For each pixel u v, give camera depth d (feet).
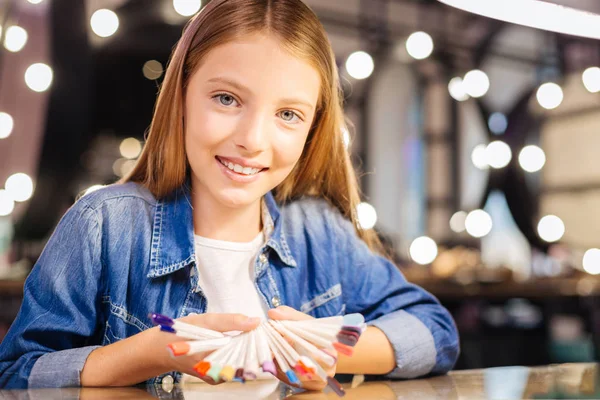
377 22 15.90
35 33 11.44
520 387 2.16
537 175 15.85
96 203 2.81
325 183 3.30
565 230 15.88
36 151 11.62
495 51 17.07
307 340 1.97
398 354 2.70
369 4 15.78
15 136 11.53
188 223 2.86
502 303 11.59
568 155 16.01
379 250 3.65
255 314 2.92
